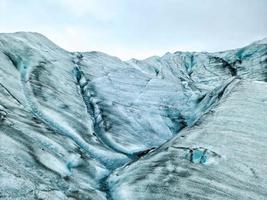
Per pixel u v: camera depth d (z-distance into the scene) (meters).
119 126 39.81
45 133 27.14
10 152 19.72
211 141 27.31
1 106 27.80
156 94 54.03
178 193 20.61
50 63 51.06
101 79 55.03
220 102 37.09
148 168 24.39
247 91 38.28
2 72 37.44
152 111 48.09
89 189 21.45
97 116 41.69
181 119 47.56
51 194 16.91
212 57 104.94
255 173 22.95
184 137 29.02
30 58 47.94
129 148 34.22
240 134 28.47
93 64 62.78
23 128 25.55
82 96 47.72
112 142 35.09
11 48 47.16
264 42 102.62
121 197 21.05
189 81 87.75
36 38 59.25
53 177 19.92
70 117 36.47
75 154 26.33
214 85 85.69
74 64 59.41
